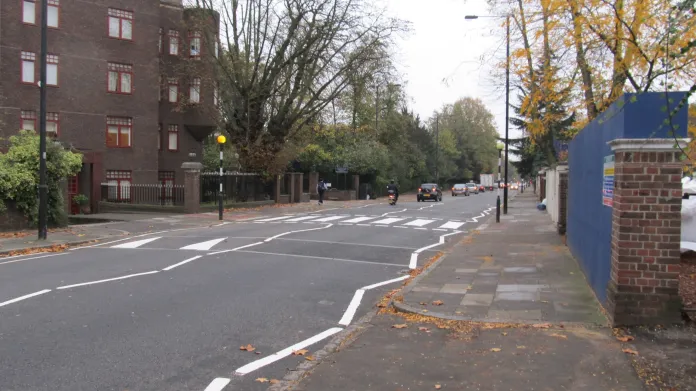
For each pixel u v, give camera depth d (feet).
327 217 87.86
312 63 112.47
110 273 35.42
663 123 20.26
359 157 171.42
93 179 99.71
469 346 20.01
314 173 163.84
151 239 55.77
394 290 32.09
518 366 17.66
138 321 23.66
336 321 24.81
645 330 20.92
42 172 52.65
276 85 115.03
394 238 59.06
